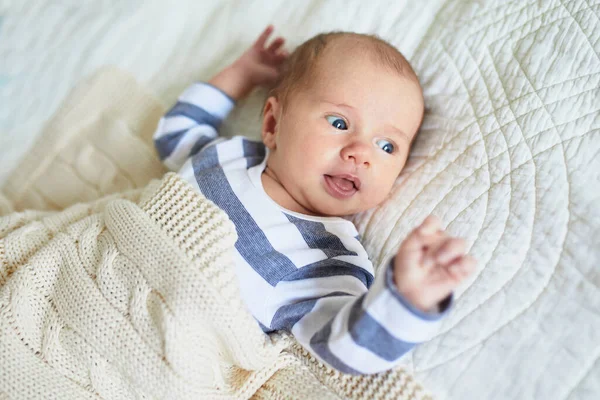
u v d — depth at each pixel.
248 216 0.91
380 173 0.92
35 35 1.34
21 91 1.30
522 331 0.75
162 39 1.33
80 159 1.23
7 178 1.25
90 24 1.35
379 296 0.65
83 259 0.83
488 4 1.02
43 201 1.22
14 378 0.78
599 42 0.87
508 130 0.90
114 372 0.77
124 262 0.80
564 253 0.77
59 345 0.79
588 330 0.72
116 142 1.22
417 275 0.62
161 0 1.35
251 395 0.84
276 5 1.28
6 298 0.82
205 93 1.17
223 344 0.79
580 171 0.82
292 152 0.93
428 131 1.00
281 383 0.84
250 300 0.84
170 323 0.74
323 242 0.91
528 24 0.96
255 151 1.06
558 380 0.70
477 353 0.75
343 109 0.92
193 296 0.75
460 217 0.87
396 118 0.94
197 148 1.13
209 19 1.34
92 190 1.21
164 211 0.84
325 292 0.84
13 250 0.90
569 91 0.87
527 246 0.80
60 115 1.27
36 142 1.27
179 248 0.80
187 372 0.74
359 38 1.00
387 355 0.68
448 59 1.03
